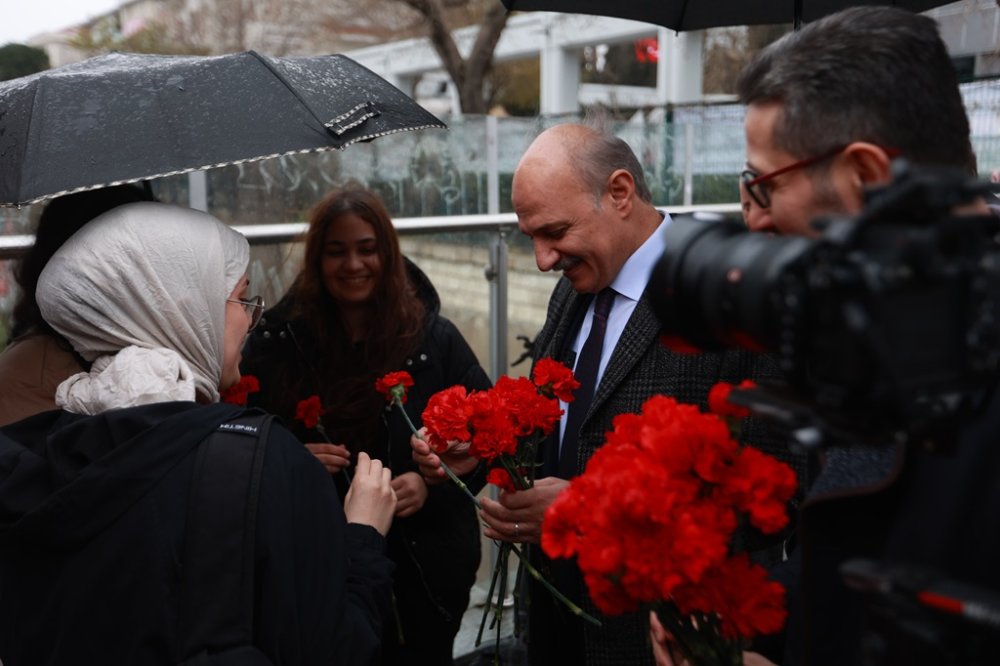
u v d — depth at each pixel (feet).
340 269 7.25
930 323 2.14
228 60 5.45
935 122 2.78
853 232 2.14
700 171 19.85
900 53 2.77
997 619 2.01
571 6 8.11
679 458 2.90
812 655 2.97
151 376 4.10
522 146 15.31
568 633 5.98
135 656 3.69
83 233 4.33
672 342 3.02
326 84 5.73
